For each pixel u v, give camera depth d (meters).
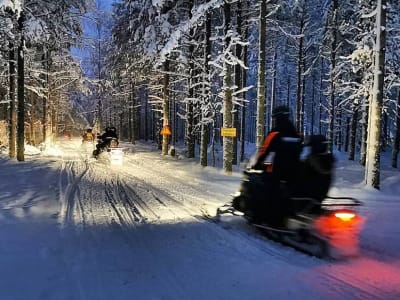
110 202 10.55
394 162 30.52
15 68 21.95
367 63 21.00
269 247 6.63
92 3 22.34
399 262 6.03
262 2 17.58
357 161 33.44
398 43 22.11
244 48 25.64
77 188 12.70
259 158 7.30
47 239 6.89
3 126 28.50
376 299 4.65
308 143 6.80
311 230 6.38
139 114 58.16
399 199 12.65
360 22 23.91
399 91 30.00
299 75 32.12
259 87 17.62
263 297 4.66
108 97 55.44
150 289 4.86
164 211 9.50
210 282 5.10
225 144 18.31
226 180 15.60
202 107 21.41
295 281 5.16
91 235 7.23
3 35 18.84
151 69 26.95
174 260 5.93
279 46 36.25
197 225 8.05
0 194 11.02
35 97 35.88
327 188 6.75
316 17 34.25
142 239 7.03
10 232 7.20
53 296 4.65
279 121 7.15
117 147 23.47
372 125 15.17
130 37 26.78
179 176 16.69
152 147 41.25
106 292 4.77
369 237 7.50
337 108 34.78
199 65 21.64
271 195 7.05
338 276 5.37
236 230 7.70
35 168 17.59
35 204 9.80
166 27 21.77
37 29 18.77
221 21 23.23
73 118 62.09
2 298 4.58
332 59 29.73
